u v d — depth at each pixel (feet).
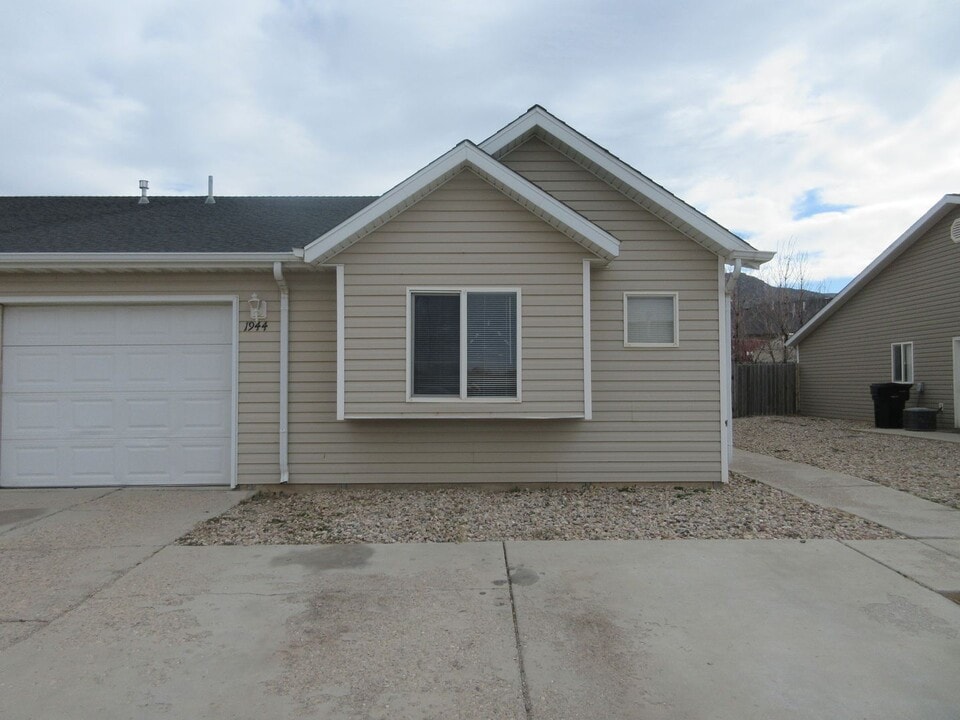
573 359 23.94
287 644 11.68
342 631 12.21
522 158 26.96
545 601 13.67
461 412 23.82
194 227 29.63
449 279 23.98
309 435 25.73
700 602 13.60
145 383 26.02
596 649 11.44
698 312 26.14
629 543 17.95
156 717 9.39
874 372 57.62
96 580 15.05
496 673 10.61
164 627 12.41
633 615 12.92
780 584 14.66
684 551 17.17
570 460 25.79
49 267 24.77
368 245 23.98
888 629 12.21
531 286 24.00
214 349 26.12
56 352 25.90
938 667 10.74
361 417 23.71
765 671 10.62
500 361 24.00
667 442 25.99
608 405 25.94
